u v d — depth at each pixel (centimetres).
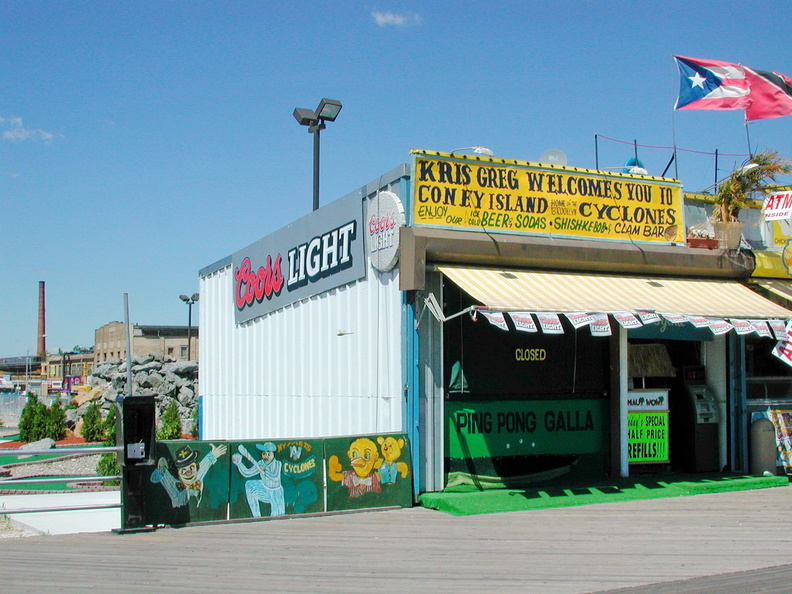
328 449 1042
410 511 1052
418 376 1100
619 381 1252
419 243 1085
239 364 1772
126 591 647
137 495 921
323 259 1371
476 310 981
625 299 1145
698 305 1184
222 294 1903
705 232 1363
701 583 670
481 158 1168
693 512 1026
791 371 1423
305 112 1869
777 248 1461
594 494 1134
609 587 657
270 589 650
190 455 966
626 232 1277
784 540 855
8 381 9556
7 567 741
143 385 3080
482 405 1161
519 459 1186
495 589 649
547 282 1146
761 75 1527
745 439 1345
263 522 977
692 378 1343
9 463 2050
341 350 1302
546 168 1220
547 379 1212
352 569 724
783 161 1329
